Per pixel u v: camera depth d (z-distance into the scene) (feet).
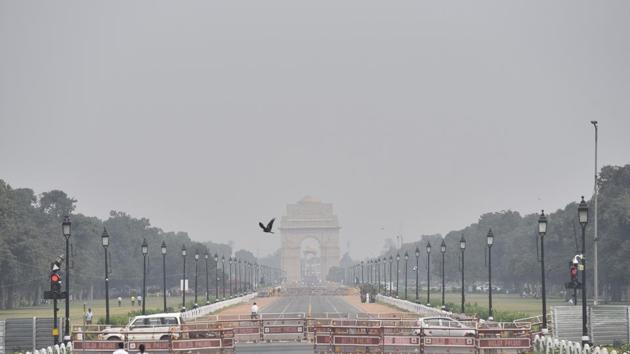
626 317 390.83
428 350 341.41
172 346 336.29
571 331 390.42
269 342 420.36
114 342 341.41
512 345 336.08
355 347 345.72
